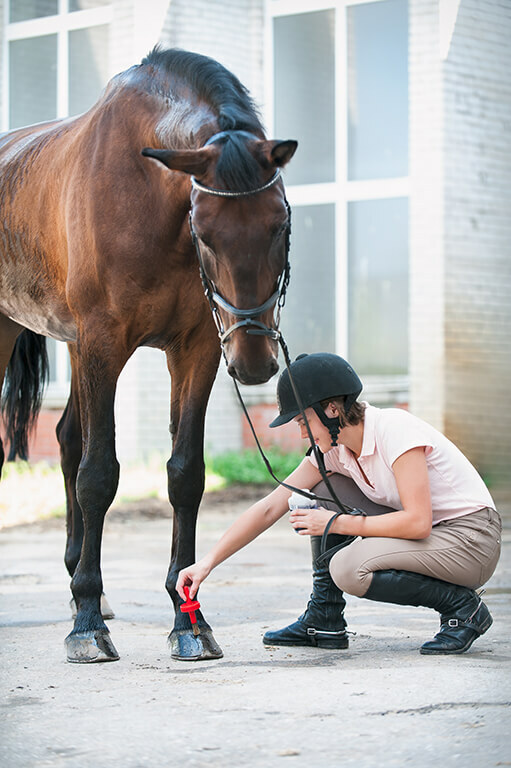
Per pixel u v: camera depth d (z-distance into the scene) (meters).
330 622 3.62
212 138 3.29
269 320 3.21
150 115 3.71
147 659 3.52
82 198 3.84
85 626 3.57
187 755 2.35
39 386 5.48
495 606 4.53
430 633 3.89
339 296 11.55
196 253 3.73
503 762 2.24
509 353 11.16
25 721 2.69
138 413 11.01
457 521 3.45
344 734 2.46
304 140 11.65
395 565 3.38
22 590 5.41
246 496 10.05
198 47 11.29
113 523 8.73
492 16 11.19
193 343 3.90
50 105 12.12
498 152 11.22
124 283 3.72
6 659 3.56
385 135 11.40
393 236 11.37
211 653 3.48
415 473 3.34
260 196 3.15
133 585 5.55
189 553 3.79
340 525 3.37
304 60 11.60
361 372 11.50
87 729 2.59
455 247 11.00
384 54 11.38
